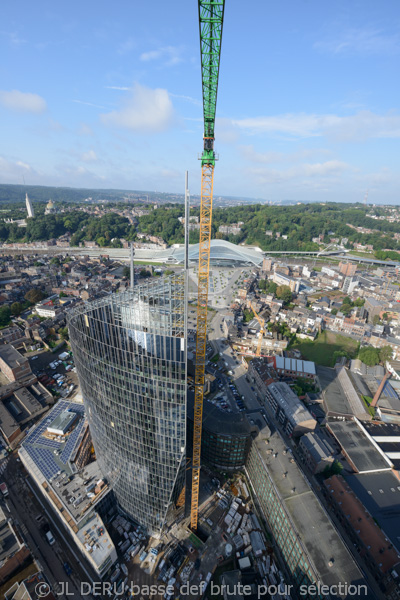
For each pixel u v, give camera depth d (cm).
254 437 16450
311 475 17025
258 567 13088
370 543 13150
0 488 15700
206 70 9350
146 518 14000
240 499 15875
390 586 12038
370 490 15900
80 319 11756
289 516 12388
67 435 17562
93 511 13450
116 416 12319
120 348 10844
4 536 12475
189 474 17062
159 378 10525
